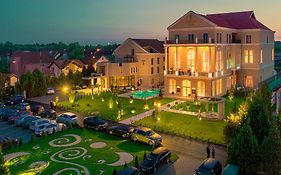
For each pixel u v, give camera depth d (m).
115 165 26.67
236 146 23.59
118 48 76.31
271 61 73.06
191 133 34.47
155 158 25.33
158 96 57.88
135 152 29.72
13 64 97.25
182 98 56.41
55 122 39.12
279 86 45.25
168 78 58.62
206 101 40.97
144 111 46.47
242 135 23.33
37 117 40.44
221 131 35.16
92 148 31.02
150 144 31.12
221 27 56.97
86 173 25.16
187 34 59.09
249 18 66.31
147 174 24.61
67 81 71.19
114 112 45.94
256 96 27.02
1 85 62.38
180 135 34.19
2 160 18.09
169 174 24.69
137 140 32.56
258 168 22.95
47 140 33.84
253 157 22.86
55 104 51.78
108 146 31.58
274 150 22.48
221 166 24.61
